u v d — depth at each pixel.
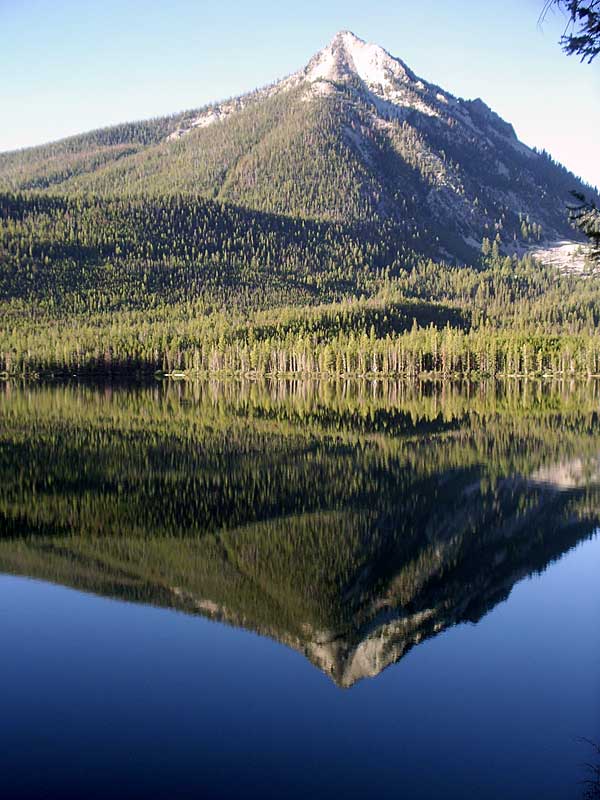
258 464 62.19
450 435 78.75
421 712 20.45
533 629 26.22
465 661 23.67
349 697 21.23
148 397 136.25
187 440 76.50
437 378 184.62
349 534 40.41
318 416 99.19
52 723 19.70
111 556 36.03
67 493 50.75
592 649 24.36
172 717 20.09
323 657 23.86
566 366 187.25
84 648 24.52
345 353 197.12
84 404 119.81
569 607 28.48
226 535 40.19
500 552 36.59
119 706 20.61
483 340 195.12
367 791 17.00
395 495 49.88
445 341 198.62
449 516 44.12
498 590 30.66
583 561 34.91
